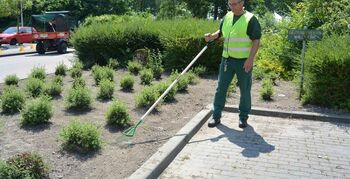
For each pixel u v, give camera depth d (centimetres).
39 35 2250
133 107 705
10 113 641
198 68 1100
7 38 3047
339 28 1008
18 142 512
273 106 753
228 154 531
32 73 1005
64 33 2359
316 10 1098
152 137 557
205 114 680
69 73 1088
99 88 794
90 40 1338
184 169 482
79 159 470
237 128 644
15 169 396
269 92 804
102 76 949
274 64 1081
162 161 472
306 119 702
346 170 486
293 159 518
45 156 469
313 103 760
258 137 601
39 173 412
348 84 726
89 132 500
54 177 420
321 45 781
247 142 578
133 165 461
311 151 547
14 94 656
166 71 1173
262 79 1020
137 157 484
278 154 534
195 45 1133
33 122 576
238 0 582
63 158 468
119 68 1231
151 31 1303
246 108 638
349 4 1035
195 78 988
